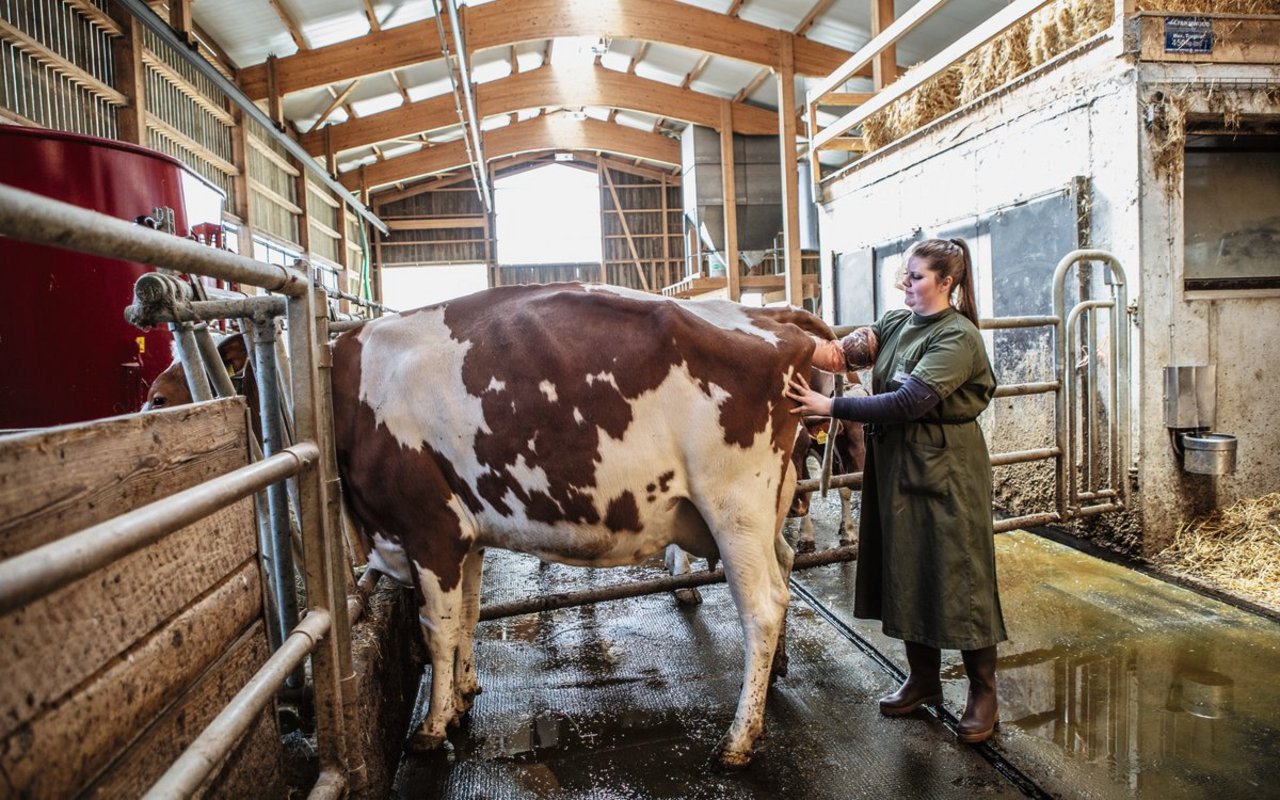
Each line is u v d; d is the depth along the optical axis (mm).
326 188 13672
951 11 8773
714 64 12500
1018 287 4535
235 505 1321
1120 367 3744
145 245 863
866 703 2494
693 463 2070
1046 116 4250
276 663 1179
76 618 830
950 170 5156
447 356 2146
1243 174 4039
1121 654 2752
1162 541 3760
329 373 1735
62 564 666
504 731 2389
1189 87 3695
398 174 16594
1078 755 2117
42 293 2639
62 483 850
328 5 8750
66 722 802
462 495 2186
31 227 671
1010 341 4625
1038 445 4449
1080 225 4004
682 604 3488
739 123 14047
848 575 3844
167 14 7227
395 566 2371
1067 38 4230
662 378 2049
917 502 2182
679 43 10273
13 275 2611
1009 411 4680
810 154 7301
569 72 13664
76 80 5621
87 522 899
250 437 1450
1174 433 3730
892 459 2219
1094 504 3863
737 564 2111
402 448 2143
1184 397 3625
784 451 2172
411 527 2195
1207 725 2254
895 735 2283
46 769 764
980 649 2172
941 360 2062
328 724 1501
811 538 4188
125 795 923
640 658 2918
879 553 2398
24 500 780
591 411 2059
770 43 10438
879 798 1975
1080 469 4066
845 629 3125
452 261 19000
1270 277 3885
